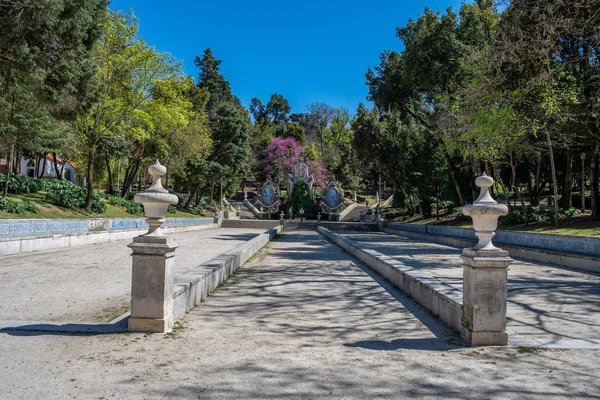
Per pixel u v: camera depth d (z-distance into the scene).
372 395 3.66
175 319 6.03
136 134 28.31
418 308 7.40
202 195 57.41
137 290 5.34
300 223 47.66
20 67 15.15
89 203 26.72
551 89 16.09
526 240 17.23
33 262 12.33
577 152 24.64
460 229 23.67
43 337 4.99
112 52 25.81
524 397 3.67
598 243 12.65
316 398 3.58
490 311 5.16
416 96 33.09
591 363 4.54
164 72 28.02
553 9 15.66
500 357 4.71
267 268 12.71
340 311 7.14
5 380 3.78
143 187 59.12
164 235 5.50
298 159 62.06
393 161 38.41
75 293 8.00
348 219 57.47
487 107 18.62
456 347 5.08
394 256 16.59
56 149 25.88
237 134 50.75
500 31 18.31
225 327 5.91
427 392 3.74
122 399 3.47
